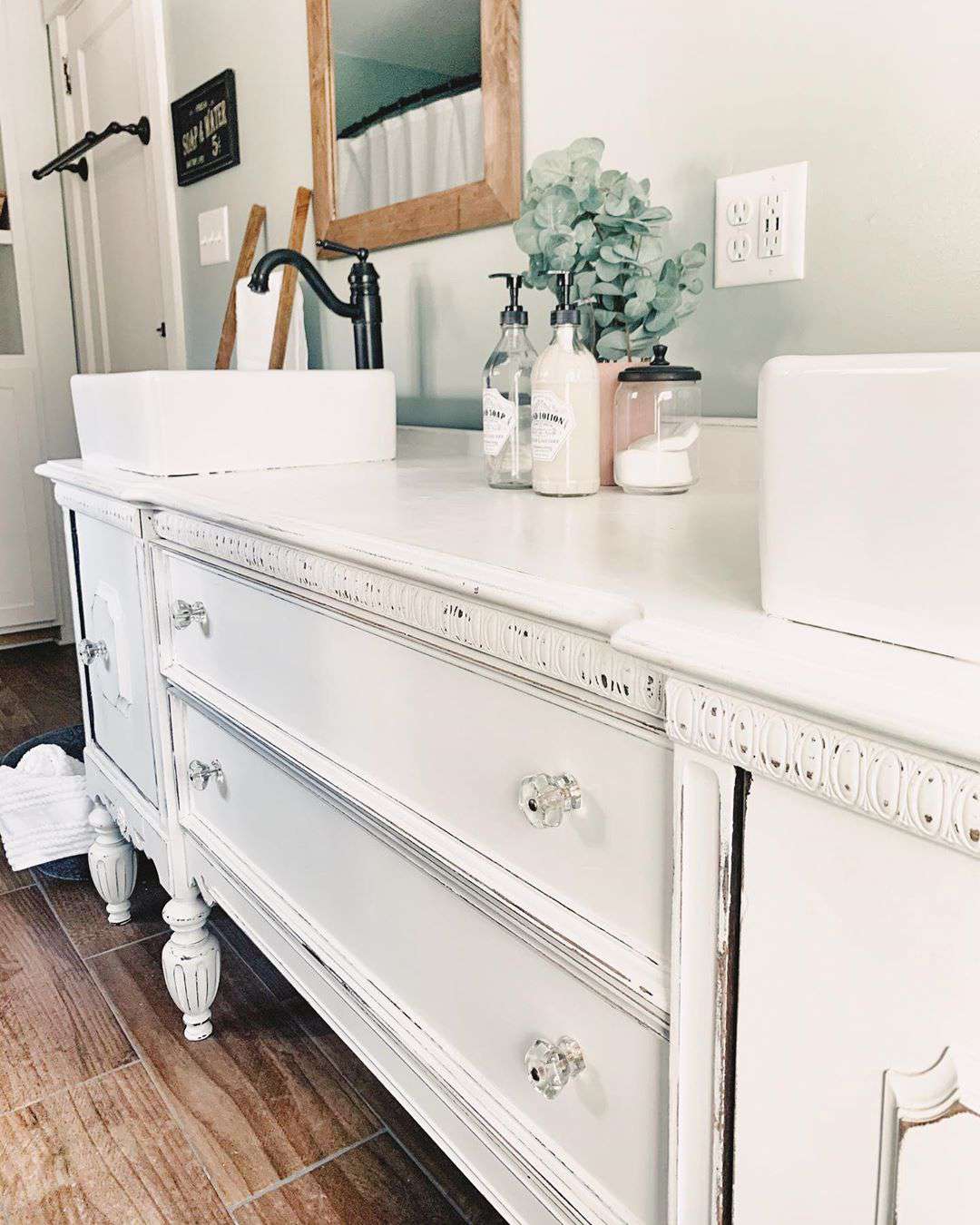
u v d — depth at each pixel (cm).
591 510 88
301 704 91
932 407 41
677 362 116
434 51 145
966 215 88
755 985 48
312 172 184
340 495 101
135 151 262
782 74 100
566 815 61
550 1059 63
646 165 116
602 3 118
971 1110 39
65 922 171
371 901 87
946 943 40
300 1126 121
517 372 104
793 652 44
